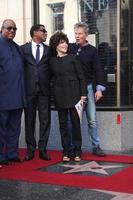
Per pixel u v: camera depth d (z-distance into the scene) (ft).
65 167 21.77
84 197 16.53
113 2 26.14
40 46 23.31
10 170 21.29
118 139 25.59
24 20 27.99
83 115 25.88
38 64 23.15
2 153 22.43
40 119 23.56
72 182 18.72
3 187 18.30
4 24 22.30
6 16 28.48
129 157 23.91
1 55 22.06
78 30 23.61
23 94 22.67
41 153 23.67
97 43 26.73
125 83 26.30
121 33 26.04
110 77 26.27
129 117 26.04
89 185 18.15
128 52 26.32
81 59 23.73
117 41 26.04
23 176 20.03
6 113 22.33
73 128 22.95
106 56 26.43
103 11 26.50
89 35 26.96
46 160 23.50
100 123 26.00
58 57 22.84
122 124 25.61
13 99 22.21
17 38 28.12
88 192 17.15
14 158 23.07
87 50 23.81
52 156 24.70
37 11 27.99
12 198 16.75
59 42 22.74
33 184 18.62
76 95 22.56
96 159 23.48
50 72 23.27
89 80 24.00
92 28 26.89
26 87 23.24
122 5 26.02
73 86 22.53
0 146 22.40
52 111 26.84
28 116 23.41
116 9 26.05
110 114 25.73
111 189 17.47
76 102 22.49
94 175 19.92
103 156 24.12
